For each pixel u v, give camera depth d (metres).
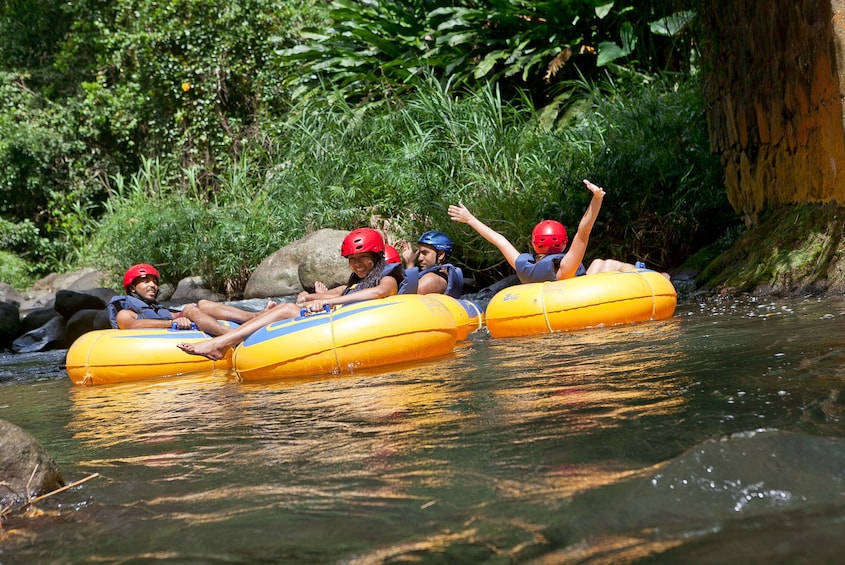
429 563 1.85
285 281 13.52
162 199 18.59
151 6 22.31
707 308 7.04
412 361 5.39
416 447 2.94
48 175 23.70
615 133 12.38
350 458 2.88
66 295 11.13
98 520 2.43
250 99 22.52
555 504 2.15
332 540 2.06
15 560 2.14
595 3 14.79
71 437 3.98
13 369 8.25
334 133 15.84
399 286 6.40
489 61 15.78
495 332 6.68
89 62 25.33
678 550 1.78
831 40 6.81
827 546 1.72
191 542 2.15
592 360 4.66
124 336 6.42
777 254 7.89
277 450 3.15
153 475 2.95
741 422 2.79
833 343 4.36
